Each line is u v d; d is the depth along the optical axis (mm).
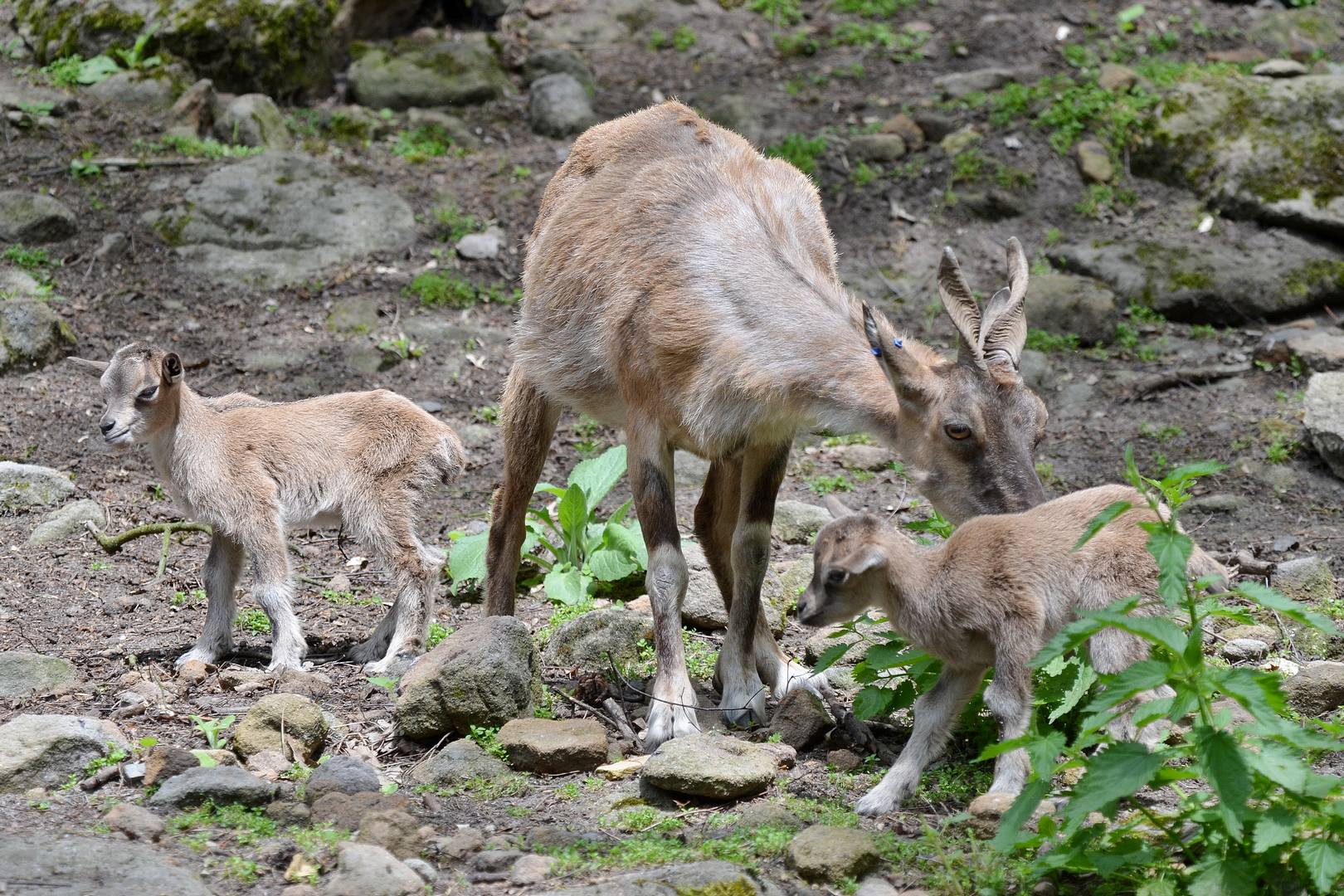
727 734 9227
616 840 7438
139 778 7988
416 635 10461
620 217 10109
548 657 10453
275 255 18922
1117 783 6105
